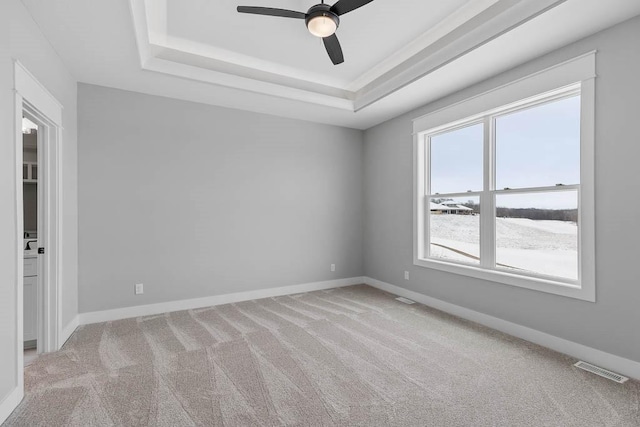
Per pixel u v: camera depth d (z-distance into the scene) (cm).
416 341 267
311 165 440
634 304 207
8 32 172
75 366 223
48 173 244
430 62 284
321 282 448
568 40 233
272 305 370
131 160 327
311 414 172
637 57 204
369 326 302
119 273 321
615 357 215
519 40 233
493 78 294
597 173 224
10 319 173
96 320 310
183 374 212
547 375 212
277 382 203
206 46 296
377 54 310
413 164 389
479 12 242
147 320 317
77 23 211
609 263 218
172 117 348
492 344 261
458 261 345
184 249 354
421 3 233
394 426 162
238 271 387
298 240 430
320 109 389
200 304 363
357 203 476
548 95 258
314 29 211
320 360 233
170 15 248
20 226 182
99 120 312
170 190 347
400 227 412
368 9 240
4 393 167
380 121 439
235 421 166
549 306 254
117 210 321
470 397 187
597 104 223
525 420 167
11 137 174
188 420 166
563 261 254
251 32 273
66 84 273
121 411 173
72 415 170
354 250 475
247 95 343
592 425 163
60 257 251
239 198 388
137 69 280
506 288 287
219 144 375
